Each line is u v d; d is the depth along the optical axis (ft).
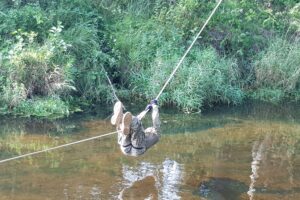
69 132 32.76
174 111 38.37
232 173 27.55
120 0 46.42
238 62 44.60
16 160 28.17
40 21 39.73
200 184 25.99
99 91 39.19
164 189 25.20
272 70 43.62
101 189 24.93
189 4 45.68
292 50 44.98
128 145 23.82
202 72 39.75
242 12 48.52
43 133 32.48
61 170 27.02
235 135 33.78
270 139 33.30
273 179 26.99
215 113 38.55
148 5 46.32
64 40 40.01
